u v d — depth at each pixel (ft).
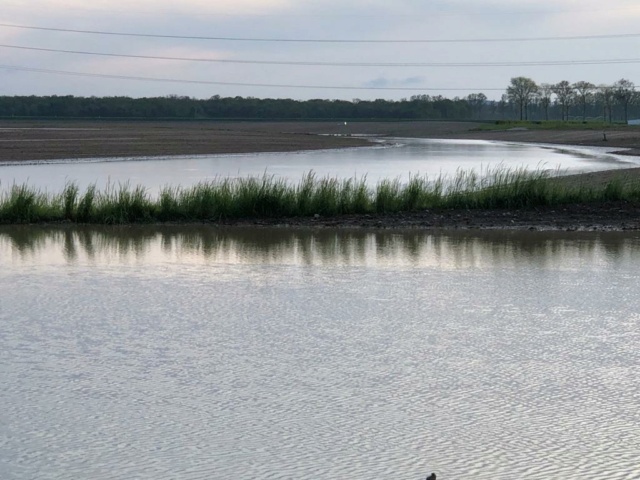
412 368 34.37
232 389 31.58
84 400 30.25
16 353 36.35
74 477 23.70
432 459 25.04
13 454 25.34
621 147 285.64
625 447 25.95
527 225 81.97
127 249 67.31
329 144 305.94
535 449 25.80
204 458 25.05
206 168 167.22
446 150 266.98
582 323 42.09
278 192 89.45
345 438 26.71
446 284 52.34
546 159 206.28
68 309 44.91
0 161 179.22
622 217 85.92
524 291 50.08
